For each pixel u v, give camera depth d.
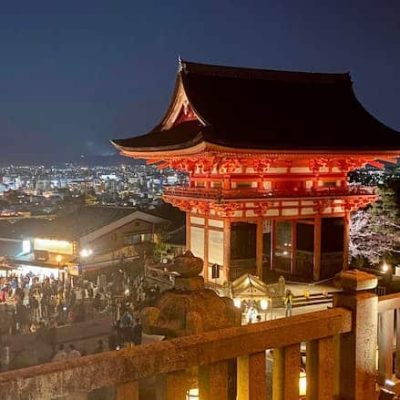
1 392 4.65
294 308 40.47
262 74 53.88
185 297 6.89
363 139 49.41
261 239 45.50
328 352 7.43
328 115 52.75
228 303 7.20
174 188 50.00
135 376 5.46
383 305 8.45
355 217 63.66
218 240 45.47
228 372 6.98
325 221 50.44
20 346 35.59
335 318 7.44
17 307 40.91
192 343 5.88
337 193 48.28
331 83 56.97
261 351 6.52
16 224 80.62
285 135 46.50
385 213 62.34
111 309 43.94
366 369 7.84
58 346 36.19
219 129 44.62
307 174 48.12
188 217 49.72
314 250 48.72
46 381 4.91
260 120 48.22
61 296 46.69
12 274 62.91
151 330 6.85
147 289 46.69
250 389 6.43
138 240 75.75
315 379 7.39
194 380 6.97
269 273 50.12
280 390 6.89
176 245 75.31
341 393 7.79
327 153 45.72
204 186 47.75
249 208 45.09
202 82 50.59
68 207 135.62
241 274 45.97
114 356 5.34
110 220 72.56
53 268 66.38
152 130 55.97
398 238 61.84
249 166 45.53
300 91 54.75
